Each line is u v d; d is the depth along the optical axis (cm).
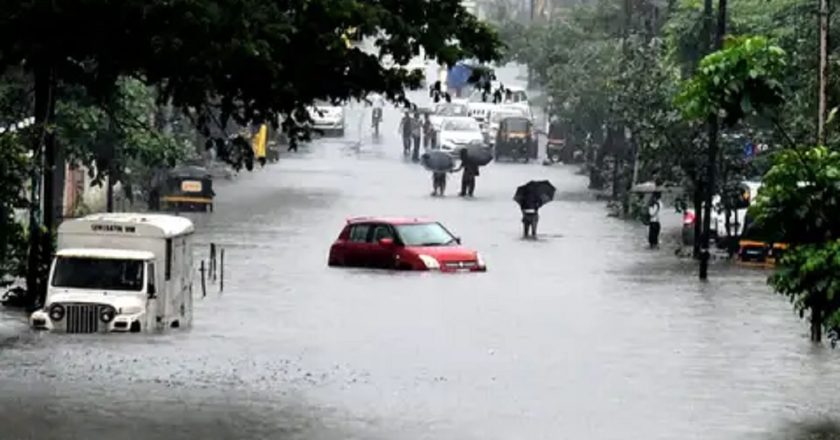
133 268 4031
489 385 3369
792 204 3300
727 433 2923
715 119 3703
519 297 5044
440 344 3969
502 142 11694
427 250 5794
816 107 5575
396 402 3152
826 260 3238
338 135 12888
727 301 5019
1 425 2866
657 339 4144
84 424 2888
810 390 3400
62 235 4091
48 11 3588
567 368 3625
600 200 9125
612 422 2997
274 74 3516
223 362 3597
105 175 6712
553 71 10850
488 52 3959
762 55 3250
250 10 3500
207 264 5809
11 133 4194
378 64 3722
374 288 5212
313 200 8675
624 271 5909
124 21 3588
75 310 3969
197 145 9631
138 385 3278
